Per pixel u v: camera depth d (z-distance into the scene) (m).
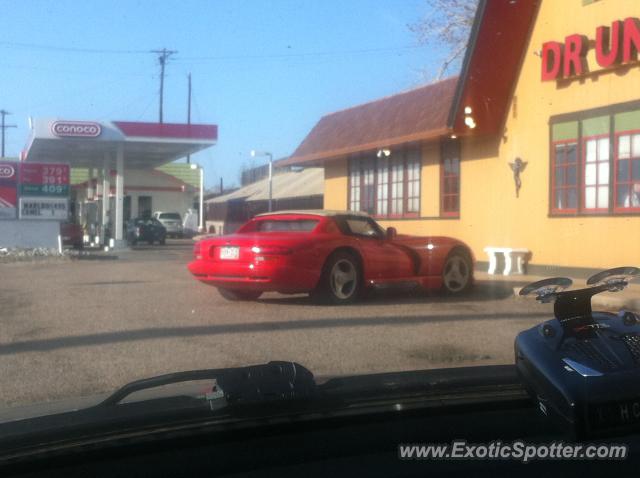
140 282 13.18
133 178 45.28
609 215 12.38
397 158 17.95
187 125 29.22
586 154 12.90
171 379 2.72
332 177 20.89
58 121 27.73
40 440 2.35
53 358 6.53
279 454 2.54
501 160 14.77
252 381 2.61
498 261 14.41
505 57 14.16
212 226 33.84
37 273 15.59
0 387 5.48
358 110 19.84
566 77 13.04
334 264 9.59
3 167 23.94
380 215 18.61
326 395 2.75
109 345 7.07
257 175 36.19
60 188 24.42
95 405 2.89
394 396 2.88
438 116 15.45
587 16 12.80
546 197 13.70
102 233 30.89
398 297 10.57
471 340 7.34
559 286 2.73
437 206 16.52
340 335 7.59
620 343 2.48
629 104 12.04
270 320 8.52
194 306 9.70
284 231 10.02
